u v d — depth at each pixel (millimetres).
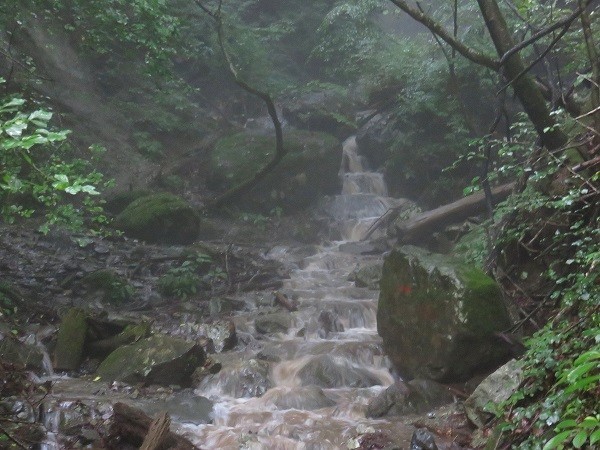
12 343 7223
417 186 13867
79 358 7523
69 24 10188
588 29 6727
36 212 11234
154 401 6633
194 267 10445
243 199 13500
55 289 9391
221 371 7262
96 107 14305
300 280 10461
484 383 5734
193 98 16641
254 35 16141
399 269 7316
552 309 6781
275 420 6367
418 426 6062
